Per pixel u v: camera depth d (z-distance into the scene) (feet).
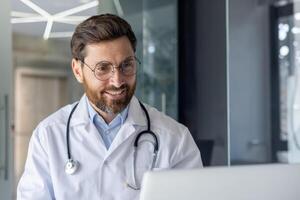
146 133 4.22
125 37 3.67
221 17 10.71
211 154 10.73
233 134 10.61
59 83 22.45
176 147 4.25
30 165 4.13
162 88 10.44
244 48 10.73
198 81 10.90
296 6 10.98
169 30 10.62
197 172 2.35
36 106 23.13
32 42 21.06
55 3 9.63
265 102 10.87
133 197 3.96
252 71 10.80
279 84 10.94
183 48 10.84
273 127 10.87
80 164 4.01
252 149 10.72
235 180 2.37
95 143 4.11
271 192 2.42
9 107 8.26
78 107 4.34
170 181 2.31
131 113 4.23
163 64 10.46
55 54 21.50
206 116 10.85
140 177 4.04
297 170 2.46
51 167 4.01
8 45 8.37
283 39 10.96
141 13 9.61
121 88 3.68
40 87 22.90
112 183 3.98
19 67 21.74
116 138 4.08
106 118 4.20
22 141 21.79
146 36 9.88
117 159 4.05
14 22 11.18
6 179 8.10
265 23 10.91
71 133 4.17
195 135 10.89
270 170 2.43
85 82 3.83
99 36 3.60
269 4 10.92
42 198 4.00
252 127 10.75
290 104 10.95
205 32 10.91
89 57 3.68
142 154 4.14
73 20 9.87
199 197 2.34
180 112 10.83
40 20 10.76
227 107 10.60
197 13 10.92
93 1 9.04
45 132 4.17
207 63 10.88
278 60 10.94
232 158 10.54
